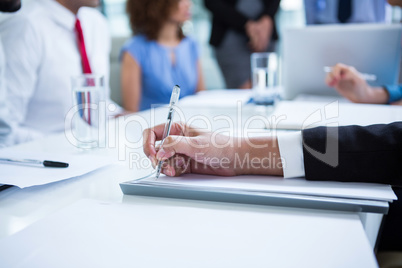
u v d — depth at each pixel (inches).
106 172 26.6
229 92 66.6
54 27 61.2
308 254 15.0
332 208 19.1
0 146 40.8
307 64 54.9
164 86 86.4
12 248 15.9
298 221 17.9
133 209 19.7
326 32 52.7
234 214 18.9
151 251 15.5
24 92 57.7
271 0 107.2
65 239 16.6
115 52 105.3
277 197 19.7
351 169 21.8
